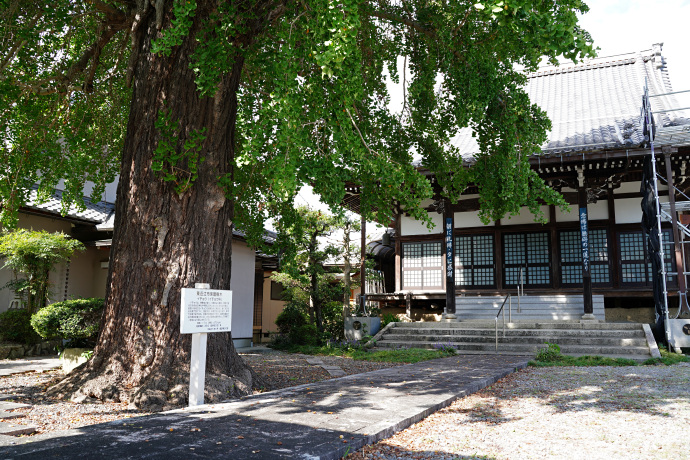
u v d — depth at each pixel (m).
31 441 3.55
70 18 7.25
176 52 6.02
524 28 4.66
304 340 14.12
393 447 3.78
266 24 6.37
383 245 20.81
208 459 3.14
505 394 6.18
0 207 9.16
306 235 14.80
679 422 4.57
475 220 16.80
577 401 5.65
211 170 6.17
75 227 13.85
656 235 12.11
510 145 7.83
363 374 7.70
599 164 13.46
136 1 6.50
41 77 8.07
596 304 14.23
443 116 8.79
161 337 5.65
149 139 6.01
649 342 11.13
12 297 12.09
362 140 5.85
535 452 3.68
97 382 5.48
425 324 14.34
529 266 16.06
